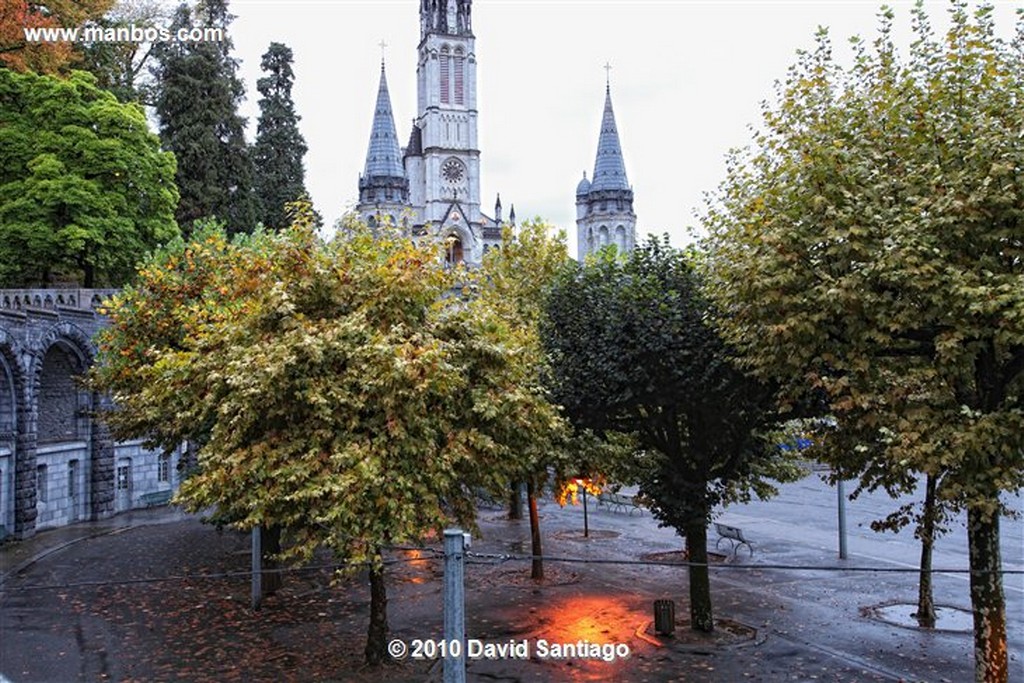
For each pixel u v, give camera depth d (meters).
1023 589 25.23
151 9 57.88
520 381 18.44
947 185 14.42
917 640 20.55
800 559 30.80
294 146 69.81
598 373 19.38
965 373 15.10
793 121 17.70
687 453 21.19
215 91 58.78
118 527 39.03
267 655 19.73
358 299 17.31
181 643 20.81
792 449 28.64
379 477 15.21
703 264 19.61
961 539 34.34
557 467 24.67
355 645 20.41
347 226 22.05
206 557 31.94
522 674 18.31
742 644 20.16
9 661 19.48
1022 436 14.02
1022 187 13.95
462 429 16.84
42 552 32.72
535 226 36.56
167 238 47.19
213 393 16.23
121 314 27.44
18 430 35.44
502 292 33.97
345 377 15.98
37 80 44.44
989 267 14.34
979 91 15.45
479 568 29.52
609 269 21.27
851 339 15.20
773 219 16.12
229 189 59.47
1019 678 17.77
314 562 30.89
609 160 124.44
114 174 44.84
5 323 34.34
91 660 19.53
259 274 18.91
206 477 15.66
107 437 42.47
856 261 15.19
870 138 16.44
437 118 129.50
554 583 27.23
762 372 16.38
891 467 16.03
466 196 130.88
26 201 42.03
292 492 15.46
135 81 62.38
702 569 21.20
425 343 16.50
